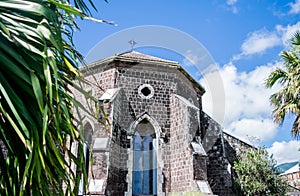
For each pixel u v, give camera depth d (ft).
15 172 9.98
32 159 9.43
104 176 40.88
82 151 10.89
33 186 10.02
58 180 10.63
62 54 10.25
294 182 70.13
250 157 55.47
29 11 9.31
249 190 52.54
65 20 12.90
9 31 9.16
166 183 45.75
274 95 40.75
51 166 10.54
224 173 54.29
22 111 9.15
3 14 9.33
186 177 44.75
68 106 11.25
